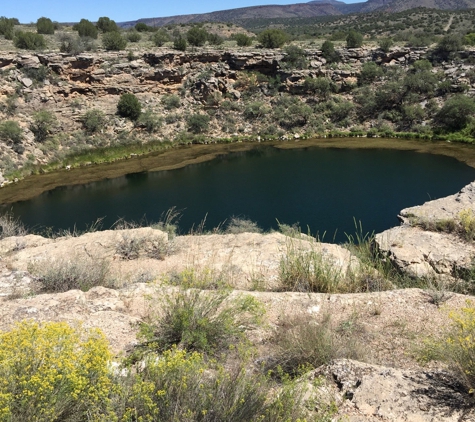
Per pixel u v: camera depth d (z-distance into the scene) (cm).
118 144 3772
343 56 4781
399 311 509
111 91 4197
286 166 3105
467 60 4422
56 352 270
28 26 5728
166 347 396
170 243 937
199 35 5109
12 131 3300
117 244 917
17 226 1277
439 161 3016
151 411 253
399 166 2936
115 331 441
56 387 248
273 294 572
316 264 680
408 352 411
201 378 302
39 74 3859
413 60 4700
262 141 4038
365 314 508
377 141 3781
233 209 2261
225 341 418
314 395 311
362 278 685
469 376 314
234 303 484
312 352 393
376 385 323
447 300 530
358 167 2972
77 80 4081
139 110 4066
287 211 2183
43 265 748
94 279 696
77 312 490
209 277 647
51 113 3759
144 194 2612
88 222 2172
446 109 3816
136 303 541
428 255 840
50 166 3322
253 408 262
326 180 2700
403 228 1012
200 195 2538
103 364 266
